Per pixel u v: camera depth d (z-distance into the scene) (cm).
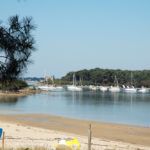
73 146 2005
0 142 2461
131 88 19688
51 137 3091
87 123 4925
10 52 943
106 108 8181
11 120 5012
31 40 957
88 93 17088
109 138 3550
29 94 14425
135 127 4603
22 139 2798
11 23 938
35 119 5262
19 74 955
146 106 9025
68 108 8075
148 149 2881
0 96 12156
